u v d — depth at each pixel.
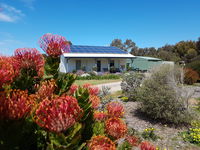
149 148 1.68
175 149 4.00
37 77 1.43
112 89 12.07
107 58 26.31
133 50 70.12
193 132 4.81
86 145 1.23
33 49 1.37
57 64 1.50
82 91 1.41
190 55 42.41
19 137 0.95
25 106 0.94
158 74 6.57
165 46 62.72
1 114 0.86
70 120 0.88
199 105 7.48
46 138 1.05
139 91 6.64
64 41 1.47
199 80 17.52
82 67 24.48
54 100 0.95
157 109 5.53
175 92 5.67
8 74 0.99
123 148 1.77
